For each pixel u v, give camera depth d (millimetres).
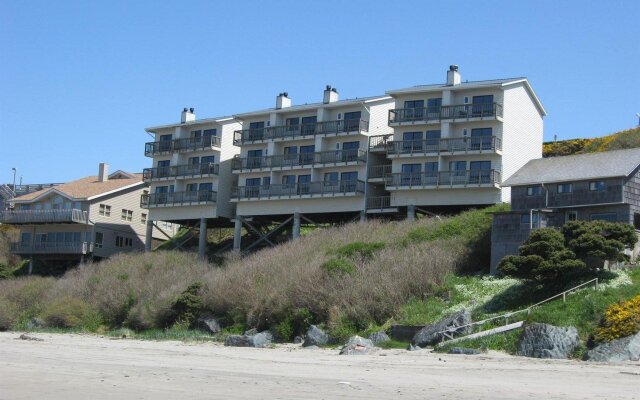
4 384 22328
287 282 46219
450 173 64000
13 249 85125
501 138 63906
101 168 93125
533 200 49031
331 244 53969
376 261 45469
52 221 83375
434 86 68125
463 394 20531
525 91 67875
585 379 23938
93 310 57812
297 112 75062
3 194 108000
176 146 81750
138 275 61531
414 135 67688
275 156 74062
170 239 85188
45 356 33344
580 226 38906
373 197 69125
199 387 21844
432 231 50906
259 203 74312
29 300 63719
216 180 78438
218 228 85188
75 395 20172
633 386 22281
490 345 32719
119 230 86375
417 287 42031
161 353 36375
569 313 33281
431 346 35031
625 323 30266
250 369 27719
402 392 20906
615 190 45438
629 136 72375
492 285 41000
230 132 80438
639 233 42312
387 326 39094
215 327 48031
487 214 51188
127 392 20734
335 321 40562
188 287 52688
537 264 37844
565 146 78812
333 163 70688
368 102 70750
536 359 29953
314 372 26578
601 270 38062
